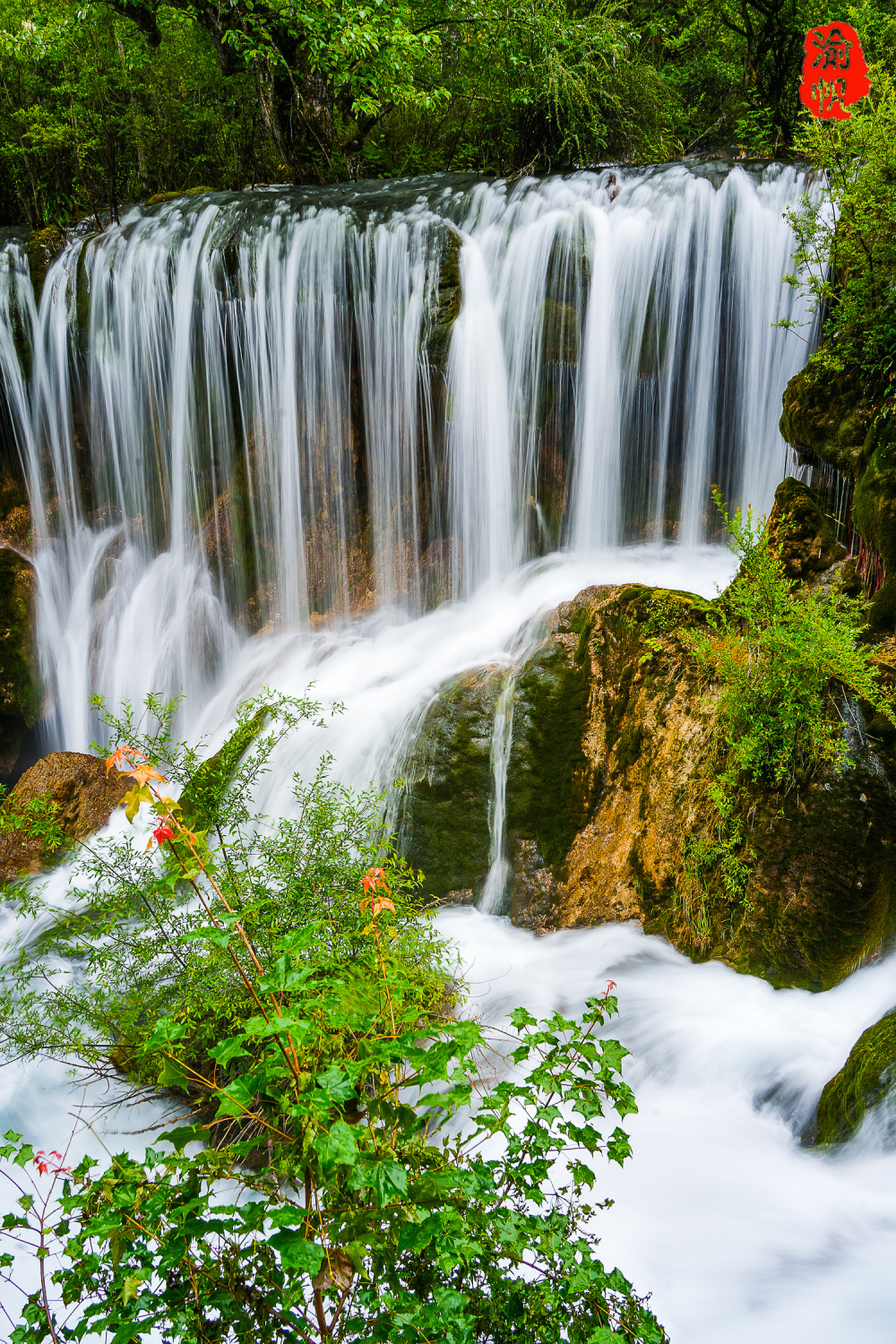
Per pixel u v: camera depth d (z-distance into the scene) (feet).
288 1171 6.60
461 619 28.63
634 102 37.58
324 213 31.63
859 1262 9.63
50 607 36.47
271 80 38.11
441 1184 5.90
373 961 7.66
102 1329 6.14
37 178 43.42
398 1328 5.61
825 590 17.84
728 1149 12.02
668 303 26.76
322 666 29.40
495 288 29.25
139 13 40.73
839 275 21.86
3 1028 14.83
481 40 37.96
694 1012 14.62
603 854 18.56
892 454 17.25
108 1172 6.63
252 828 21.20
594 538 28.89
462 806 20.52
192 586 35.01
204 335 33.45
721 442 26.84
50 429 36.78
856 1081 11.62
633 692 19.06
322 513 33.22
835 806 15.19
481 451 29.78
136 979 13.89
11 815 17.10
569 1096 6.97
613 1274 6.59
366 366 31.22
